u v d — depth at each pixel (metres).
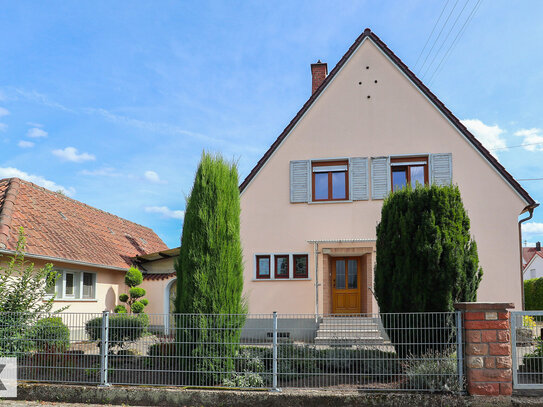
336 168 14.73
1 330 7.89
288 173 14.91
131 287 17.12
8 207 13.38
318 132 14.88
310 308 14.14
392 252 8.72
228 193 8.67
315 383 7.43
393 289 8.61
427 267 8.18
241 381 7.39
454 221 8.41
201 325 7.75
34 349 7.90
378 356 7.64
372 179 14.38
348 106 14.83
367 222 14.27
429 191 8.62
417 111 14.45
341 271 15.01
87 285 15.73
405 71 14.66
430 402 6.70
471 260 8.27
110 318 7.71
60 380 7.67
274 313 7.31
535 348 7.09
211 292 7.98
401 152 14.33
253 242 14.70
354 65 14.98
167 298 18.09
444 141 14.16
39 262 12.84
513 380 6.87
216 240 8.26
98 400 7.22
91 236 17.53
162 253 18.20
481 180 13.80
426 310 8.21
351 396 6.79
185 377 7.54
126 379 7.63
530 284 26.98
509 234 13.45
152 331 8.05
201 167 8.71
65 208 18.20
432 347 7.38
